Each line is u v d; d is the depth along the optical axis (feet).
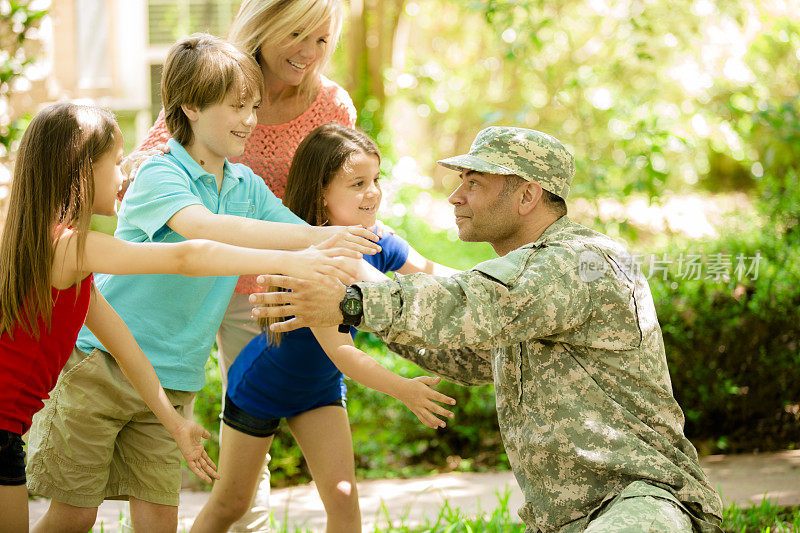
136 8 37.14
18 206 8.50
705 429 18.63
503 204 9.25
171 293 9.96
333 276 8.23
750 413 18.56
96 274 10.40
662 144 20.51
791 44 25.98
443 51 43.45
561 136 26.40
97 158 8.74
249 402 10.91
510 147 9.21
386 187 30.32
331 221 10.93
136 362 9.26
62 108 8.75
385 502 15.83
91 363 9.72
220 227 9.25
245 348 11.32
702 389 18.44
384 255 11.37
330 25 11.80
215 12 37.76
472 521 13.62
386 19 34.50
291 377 10.71
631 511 7.88
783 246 19.56
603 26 26.23
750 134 24.11
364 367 9.84
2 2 20.59
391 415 18.69
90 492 9.78
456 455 18.52
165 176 9.68
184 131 10.21
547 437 8.72
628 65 24.36
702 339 18.42
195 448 9.26
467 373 10.18
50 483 9.73
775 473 16.31
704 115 23.35
